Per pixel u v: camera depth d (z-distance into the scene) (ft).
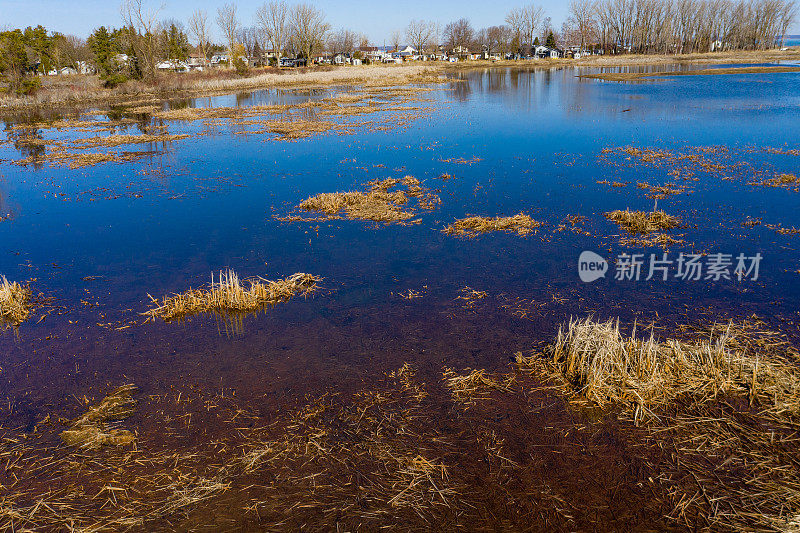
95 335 21.43
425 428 15.46
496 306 22.94
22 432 15.71
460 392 17.06
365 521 12.33
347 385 17.63
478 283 25.36
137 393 17.46
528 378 17.69
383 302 23.72
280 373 18.42
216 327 21.94
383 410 16.30
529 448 14.52
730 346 18.78
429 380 17.78
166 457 14.51
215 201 41.93
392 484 13.43
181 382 18.02
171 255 30.42
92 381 18.24
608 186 41.78
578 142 60.08
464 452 14.47
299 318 22.47
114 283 26.66
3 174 53.26
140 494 13.24
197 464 14.23
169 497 13.12
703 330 20.12
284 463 14.23
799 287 23.29
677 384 16.53
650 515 12.26
